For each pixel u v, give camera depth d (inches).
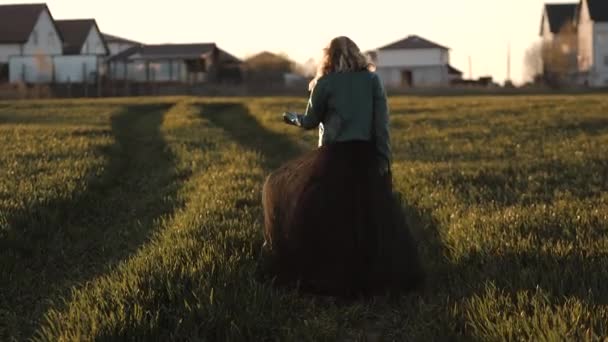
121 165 627.5
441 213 367.2
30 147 700.0
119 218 423.5
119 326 207.0
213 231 315.6
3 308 263.3
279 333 221.3
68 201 415.8
